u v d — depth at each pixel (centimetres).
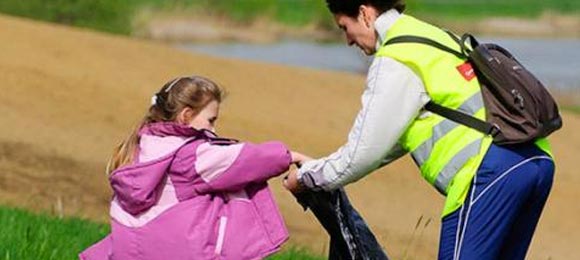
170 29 14588
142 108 4106
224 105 4338
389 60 1130
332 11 1198
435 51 1133
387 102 1120
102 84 4259
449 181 1129
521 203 1130
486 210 1118
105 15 9894
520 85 1119
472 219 1119
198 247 1116
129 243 1134
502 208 1120
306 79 5012
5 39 4525
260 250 1130
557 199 3822
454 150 1123
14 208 2430
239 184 1129
